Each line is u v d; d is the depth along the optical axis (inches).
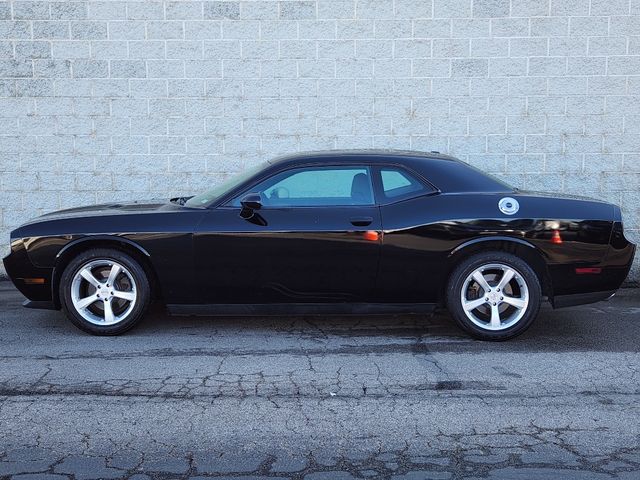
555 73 352.2
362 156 256.8
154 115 354.3
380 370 220.4
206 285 248.7
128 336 255.8
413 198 249.6
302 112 355.6
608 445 170.6
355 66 353.1
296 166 254.1
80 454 166.1
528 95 354.0
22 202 357.4
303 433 177.2
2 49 348.8
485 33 350.9
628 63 350.3
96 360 228.5
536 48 350.9
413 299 250.5
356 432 177.9
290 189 252.5
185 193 358.9
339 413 188.9
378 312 253.0
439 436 175.6
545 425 181.6
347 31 351.3
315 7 349.7
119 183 357.7
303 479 154.8
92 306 255.9
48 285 254.4
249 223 246.5
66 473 157.0
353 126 356.5
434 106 355.3
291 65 352.8
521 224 245.4
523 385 208.2
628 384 208.8
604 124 354.0
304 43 351.6
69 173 356.5
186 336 256.2
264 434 176.6
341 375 216.1
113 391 202.8
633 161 355.3
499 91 354.0
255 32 350.9
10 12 346.9
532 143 356.2
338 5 349.7
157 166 357.1
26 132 353.7
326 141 357.4
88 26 349.1
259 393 202.1
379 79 354.0
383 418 185.9
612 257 249.4
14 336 255.6
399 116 355.9
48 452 167.2
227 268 247.3
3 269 357.7
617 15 348.2
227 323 274.2
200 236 245.9
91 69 351.3
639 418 185.6
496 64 352.5
